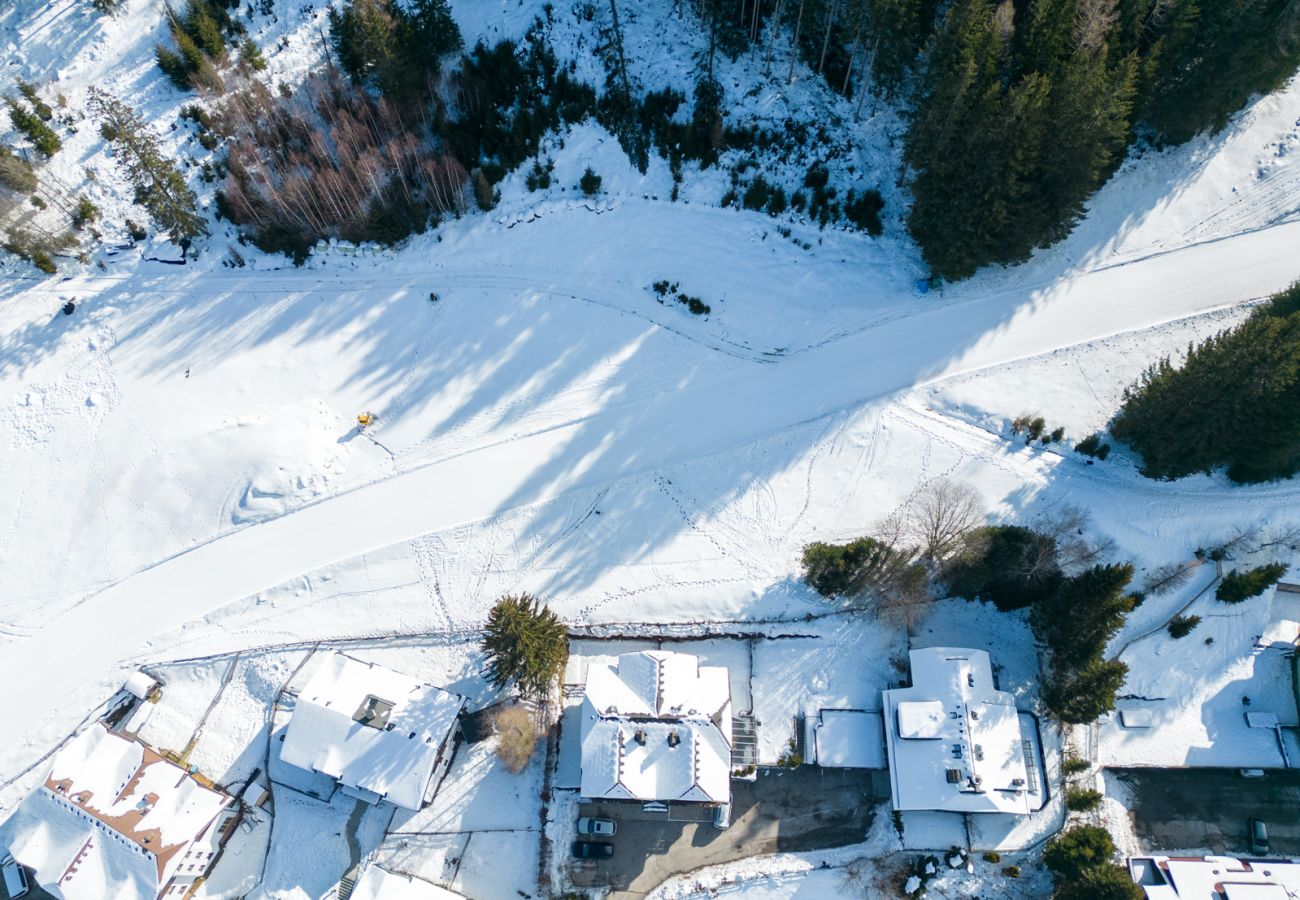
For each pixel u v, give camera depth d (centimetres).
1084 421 5722
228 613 5581
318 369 5938
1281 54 5428
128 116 5616
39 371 5903
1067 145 5188
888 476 5681
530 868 5203
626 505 5675
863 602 5541
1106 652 5462
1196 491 5606
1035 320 5903
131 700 5450
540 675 5066
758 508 5650
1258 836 5259
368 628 5556
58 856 4938
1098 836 4938
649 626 5528
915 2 5347
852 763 5241
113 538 5681
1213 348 4962
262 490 5681
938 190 5472
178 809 5075
